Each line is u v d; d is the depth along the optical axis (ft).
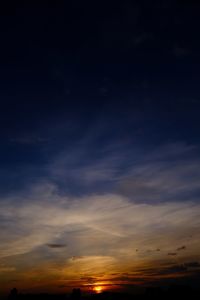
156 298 185.88
